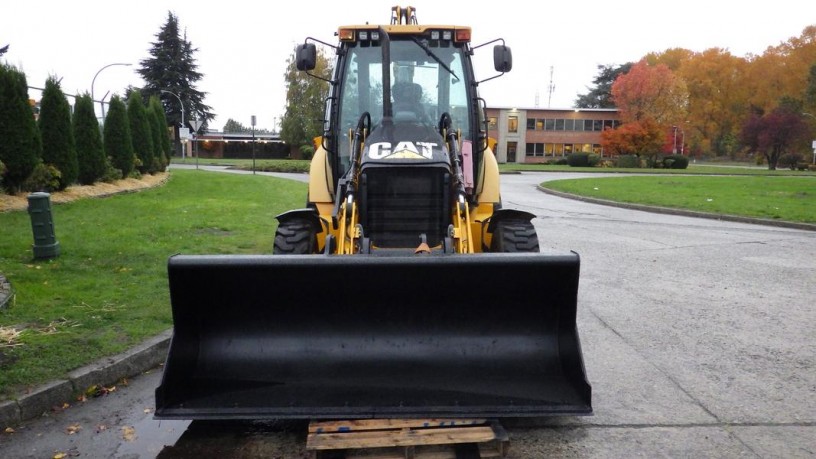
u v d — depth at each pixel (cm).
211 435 386
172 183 2055
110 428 393
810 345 557
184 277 374
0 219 1026
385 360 390
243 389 373
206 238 988
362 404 361
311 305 395
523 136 6662
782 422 405
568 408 357
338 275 380
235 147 5988
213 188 1972
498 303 396
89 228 1030
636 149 5531
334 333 398
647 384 467
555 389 374
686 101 5844
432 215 489
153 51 6291
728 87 7762
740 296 733
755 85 7612
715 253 1029
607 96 9031
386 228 489
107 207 1330
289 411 355
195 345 390
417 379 381
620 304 694
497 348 395
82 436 381
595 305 689
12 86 1180
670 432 391
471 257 372
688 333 590
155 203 1462
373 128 584
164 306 593
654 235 1239
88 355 470
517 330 399
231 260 368
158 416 350
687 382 471
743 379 477
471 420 366
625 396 445
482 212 591
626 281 809
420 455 352
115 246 873
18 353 464
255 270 373
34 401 404
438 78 616
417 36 616
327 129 614
